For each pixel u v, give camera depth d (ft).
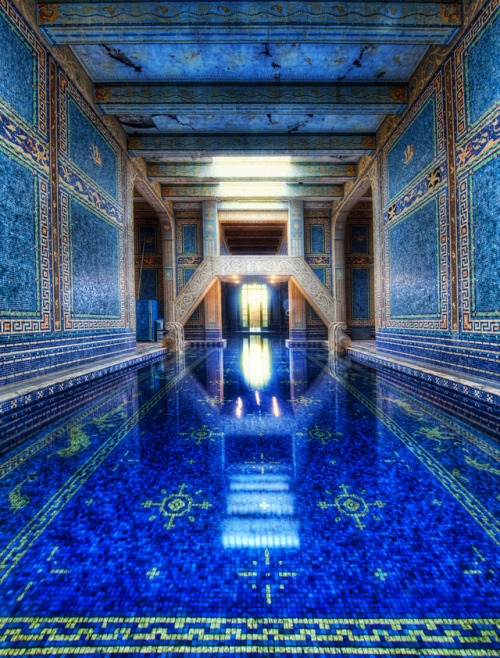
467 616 3.49
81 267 15.42
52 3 12.30
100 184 17.46
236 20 12.48
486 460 6.96
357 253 35.32
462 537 4.62
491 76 10.87
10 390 9.90
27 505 5.49
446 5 12.35
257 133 21.38
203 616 3.50
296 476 6.36
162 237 33.53
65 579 3.97
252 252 57.06
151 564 4.19
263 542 4.57
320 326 36.01
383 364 18.69
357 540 4.58
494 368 11.00
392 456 7.19
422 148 15.49
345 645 3.23
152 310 32.48
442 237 13.97
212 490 5.90
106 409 10.98
